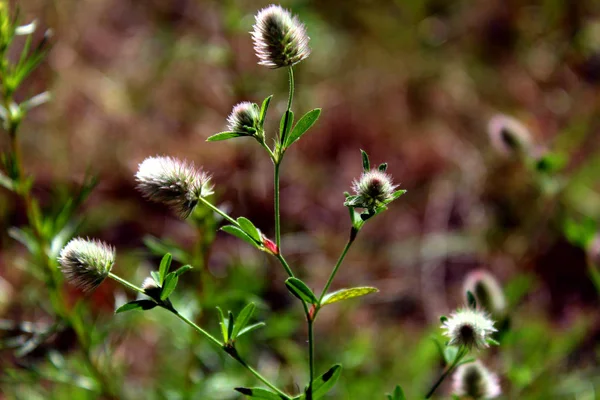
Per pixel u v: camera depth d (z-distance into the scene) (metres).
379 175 0.45
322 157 0.83
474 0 0.96
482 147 0.82
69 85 0.82
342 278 0.71
